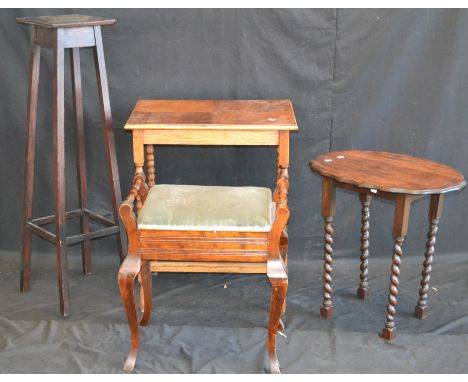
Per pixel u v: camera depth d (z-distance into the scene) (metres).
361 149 3.12
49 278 3.18
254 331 2.68
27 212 2.91
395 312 2.83
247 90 3.02
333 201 2.62
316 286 3.11
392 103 3.03
